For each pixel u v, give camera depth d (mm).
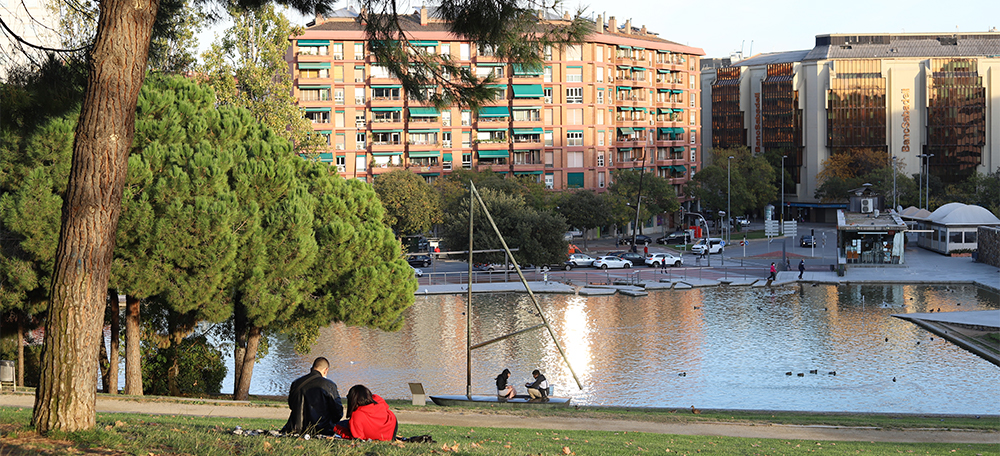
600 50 103375
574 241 99750
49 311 9359
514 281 64625
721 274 68750
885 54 134250
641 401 28625
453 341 40438
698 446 15156
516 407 22344
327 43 91000
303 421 10711
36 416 9281
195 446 9469
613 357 36438
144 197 21297
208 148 22938
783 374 32969
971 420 22484
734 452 14281
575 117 102562
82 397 9398
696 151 124375
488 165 99000
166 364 30203
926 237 86688
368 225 26484
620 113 107812
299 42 90312
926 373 32812
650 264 75438
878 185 116312
